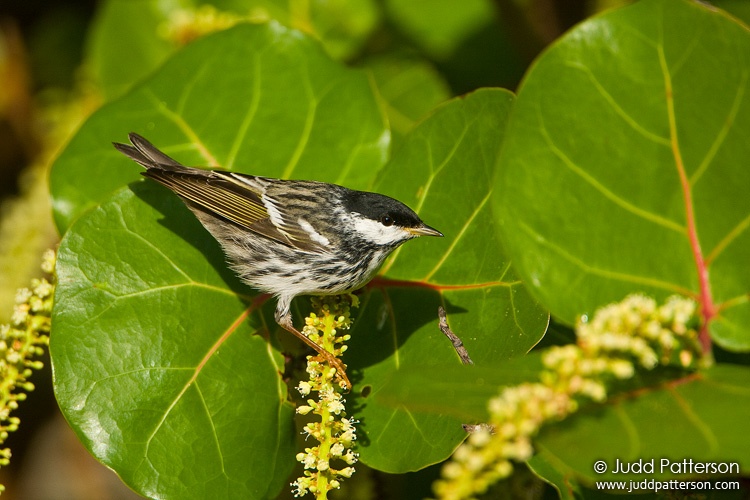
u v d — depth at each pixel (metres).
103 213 7.23
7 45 11.98
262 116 8.52
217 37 8.66
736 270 5.64
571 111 5.81
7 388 6.60
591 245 5.66
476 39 11.68
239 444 6.84
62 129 11.30
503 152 5.69
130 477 6.52
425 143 7.44
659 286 5.65
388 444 6.74
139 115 8.53
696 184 5.78
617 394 4.97
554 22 11.87
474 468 4.17
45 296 7.05
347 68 8.60
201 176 7.72
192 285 7.27
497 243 6.92
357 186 8.27
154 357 6.88
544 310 6.37
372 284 7.52
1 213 12.28
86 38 13.43
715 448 4.52
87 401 6.63
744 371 5.12
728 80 5.89
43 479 12.30
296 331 7.17
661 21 5.98
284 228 7.72
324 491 5.95
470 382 4.93
